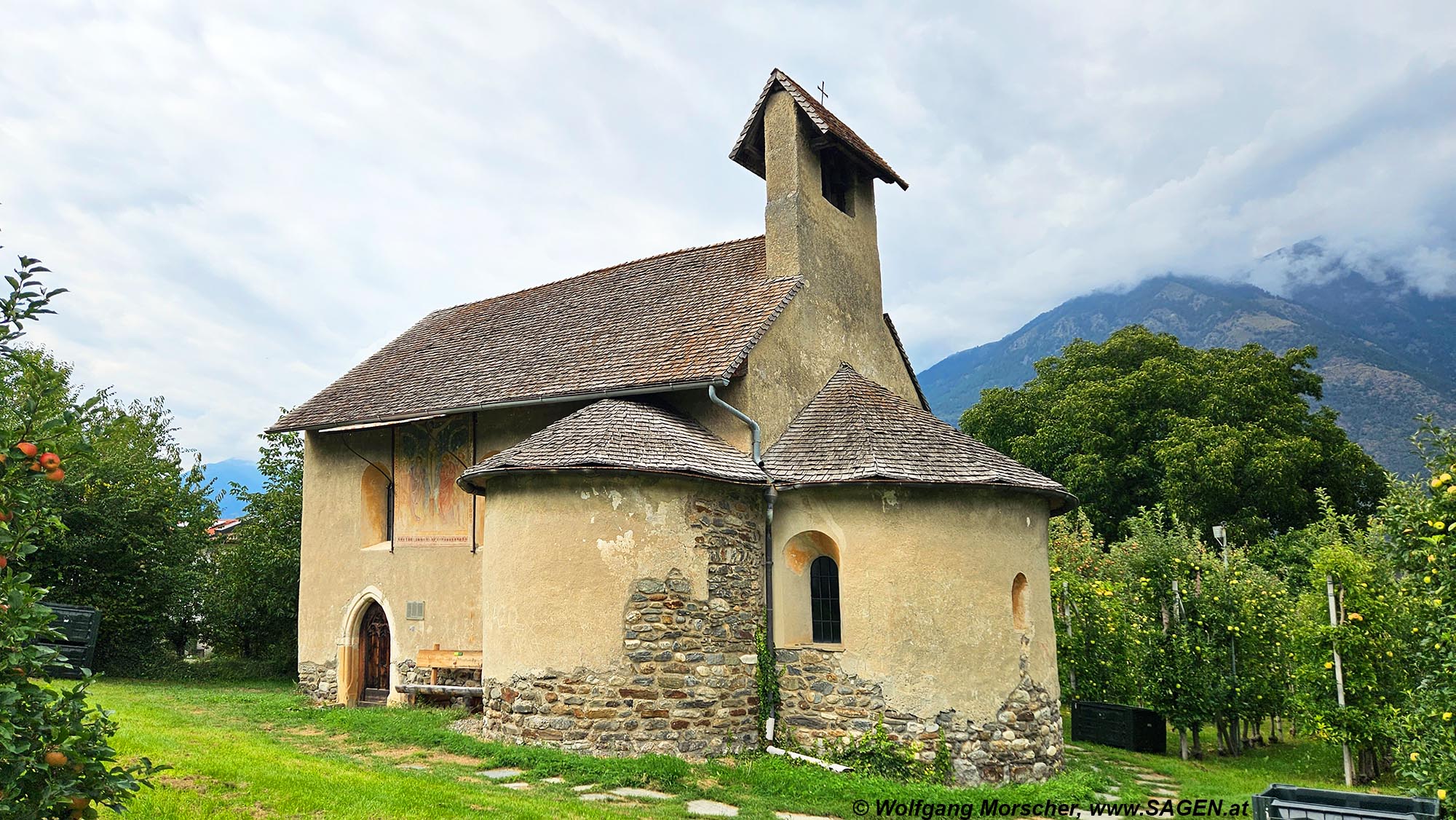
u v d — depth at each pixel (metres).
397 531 18.03
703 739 13.08
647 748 12.73
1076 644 18.22
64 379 7.23
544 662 13.13
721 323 15.84
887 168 19.16
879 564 13.39
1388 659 14.25
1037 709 13.68
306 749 12.83
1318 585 14.96
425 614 17.36
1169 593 17.23
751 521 14.25
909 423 14.68
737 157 18.17
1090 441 32.47
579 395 15.32
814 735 13.52
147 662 24.22
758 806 10.77
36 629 5.38
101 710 6.07
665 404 15.60
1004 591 13.69
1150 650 16.89
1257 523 29.14
